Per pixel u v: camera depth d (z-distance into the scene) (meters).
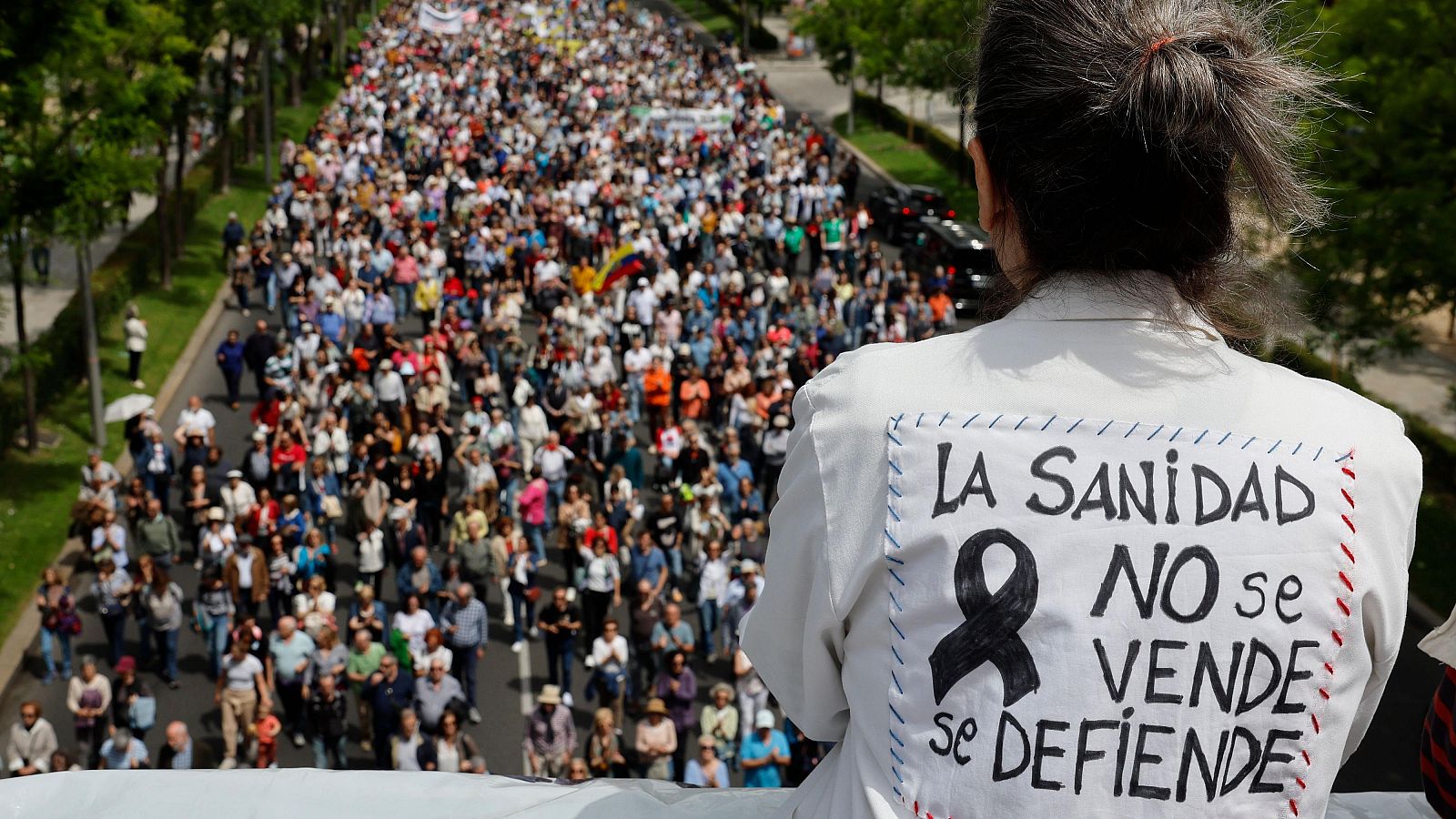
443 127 53.88
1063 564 1.53
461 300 34.22
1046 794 1.50
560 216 41.22
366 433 26.42
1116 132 1.58
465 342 29.84
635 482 23.70
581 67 72.00
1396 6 19.41
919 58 53.56
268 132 50.62
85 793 2.31
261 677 17.58
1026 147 1.63
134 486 22.44
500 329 31.23
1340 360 25.91
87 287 28.12
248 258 37.31
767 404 26.00
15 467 26.97
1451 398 25.84
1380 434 1.63
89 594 23.27
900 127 63.50
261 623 21.25
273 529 21.12
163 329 35.47
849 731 1.71
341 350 32.50
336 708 17.42
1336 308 21.42
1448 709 1.73
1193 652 1.51
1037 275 1.69
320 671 17.72
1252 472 1.56
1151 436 1.58
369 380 30.00
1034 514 1.55
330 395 27.38
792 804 1.84
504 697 19.78
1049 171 1.62
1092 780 1.50
